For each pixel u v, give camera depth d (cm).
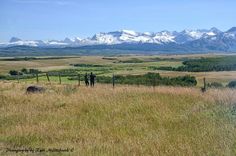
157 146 1518
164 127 1931
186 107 2392
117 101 2661
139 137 1738
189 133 1748
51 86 4156
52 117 2297
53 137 1833
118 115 2294
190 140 1598
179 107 2416
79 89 3647
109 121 2152
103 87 3916
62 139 1798
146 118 2175
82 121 2173
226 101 2417
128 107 2438
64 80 8406
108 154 1462
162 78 8756
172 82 8319
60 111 2480
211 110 2192
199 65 16600
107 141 1700
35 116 2334
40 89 3609
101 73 15312
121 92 3136
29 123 2152
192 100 2641
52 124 2095
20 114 2394
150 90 3238
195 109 2292
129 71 16250
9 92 3544
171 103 2542
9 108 2625
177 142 1577
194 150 1444
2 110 2564
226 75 9219
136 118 2178
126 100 2692
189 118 2066
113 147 1564
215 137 1595
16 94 3294
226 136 1565
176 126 1930
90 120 2191
